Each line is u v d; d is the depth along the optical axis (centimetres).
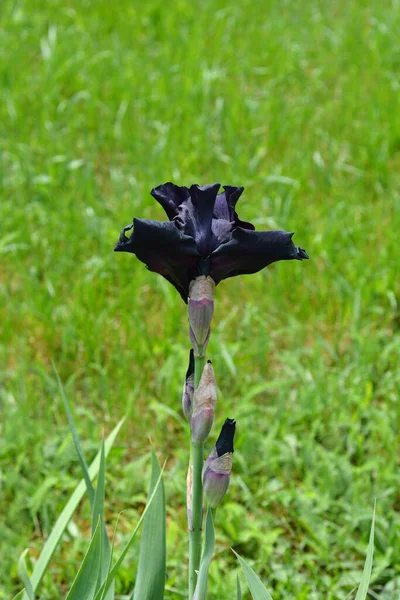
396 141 851
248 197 751
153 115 891
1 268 666
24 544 419
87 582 252
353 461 486
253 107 906
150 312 614
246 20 1200
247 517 434
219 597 381
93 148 839
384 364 552
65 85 968
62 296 626
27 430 488
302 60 1056
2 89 932
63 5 1197
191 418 223
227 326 599
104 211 728
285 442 480
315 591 397
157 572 262
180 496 460
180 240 207
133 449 502
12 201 734
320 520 429
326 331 604
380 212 729
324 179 790
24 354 566
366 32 1141
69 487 454
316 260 668
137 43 1087
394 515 430
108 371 553
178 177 748
